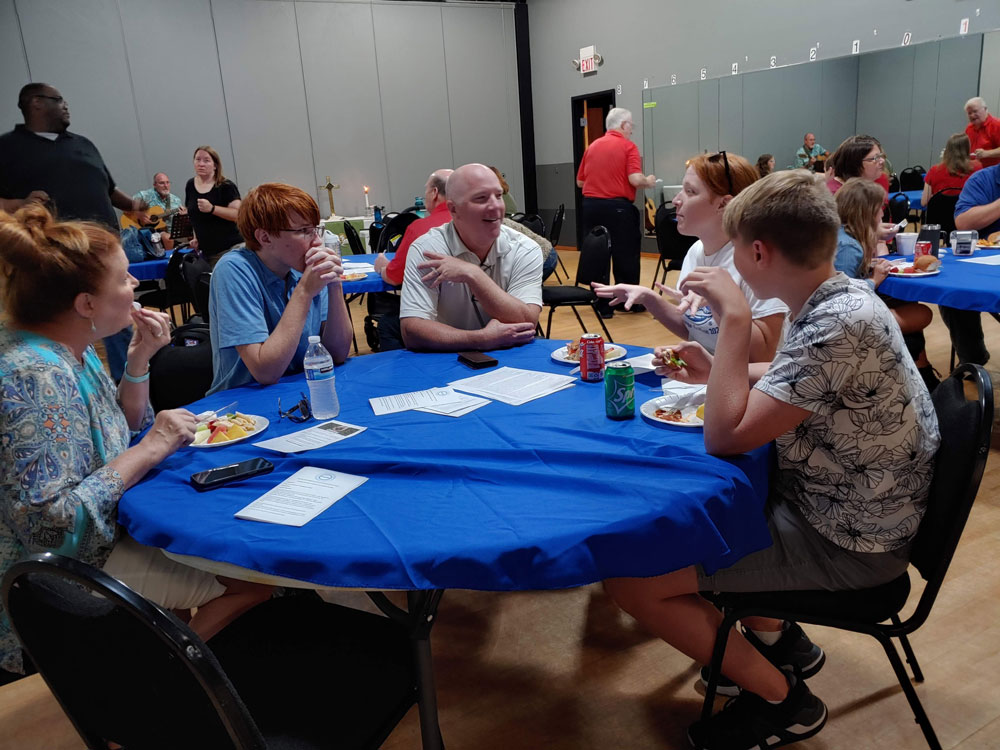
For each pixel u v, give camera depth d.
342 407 1.75
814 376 1.19
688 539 1.11
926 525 1.28
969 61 5.75
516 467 1.29
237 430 1.55
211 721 0.82
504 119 10.73
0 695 1.86
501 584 1.01
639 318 5.86
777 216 1.21
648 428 1.46
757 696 1.46
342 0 9.32
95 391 1.42
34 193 3.77
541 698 1.73
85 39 8.06
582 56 9.71
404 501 1.19
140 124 8.46
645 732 1.60
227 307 1.97
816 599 1.32
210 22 8.65
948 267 3.17
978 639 1.83
